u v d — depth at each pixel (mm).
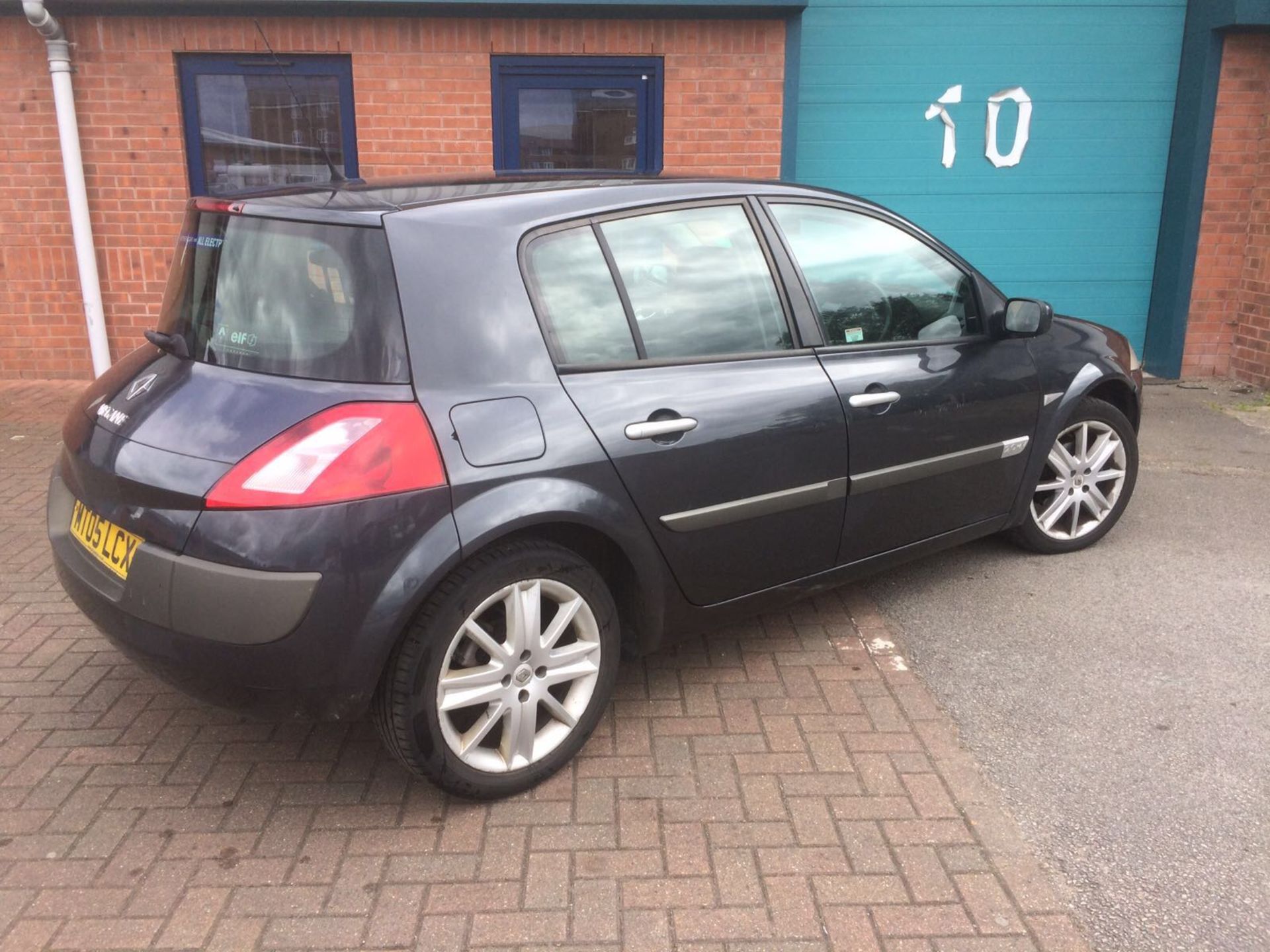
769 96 7520
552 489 2801
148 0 6977
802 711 3432
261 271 2840
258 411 2619
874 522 3734
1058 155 8133
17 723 3348
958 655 3824
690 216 3326
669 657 3816
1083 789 3002
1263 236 7930
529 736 2941
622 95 7566
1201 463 6262
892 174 8133
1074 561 4730
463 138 7523
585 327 3002
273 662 2527
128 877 2637
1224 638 3959
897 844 2758
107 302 7727
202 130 7504
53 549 3049
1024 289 8430
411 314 2684
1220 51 7672
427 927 2467
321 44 7285
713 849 2744
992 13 7809
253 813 2900
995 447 4109
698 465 3133
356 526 2521
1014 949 2402
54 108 7375
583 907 2533
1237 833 2803
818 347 3523
